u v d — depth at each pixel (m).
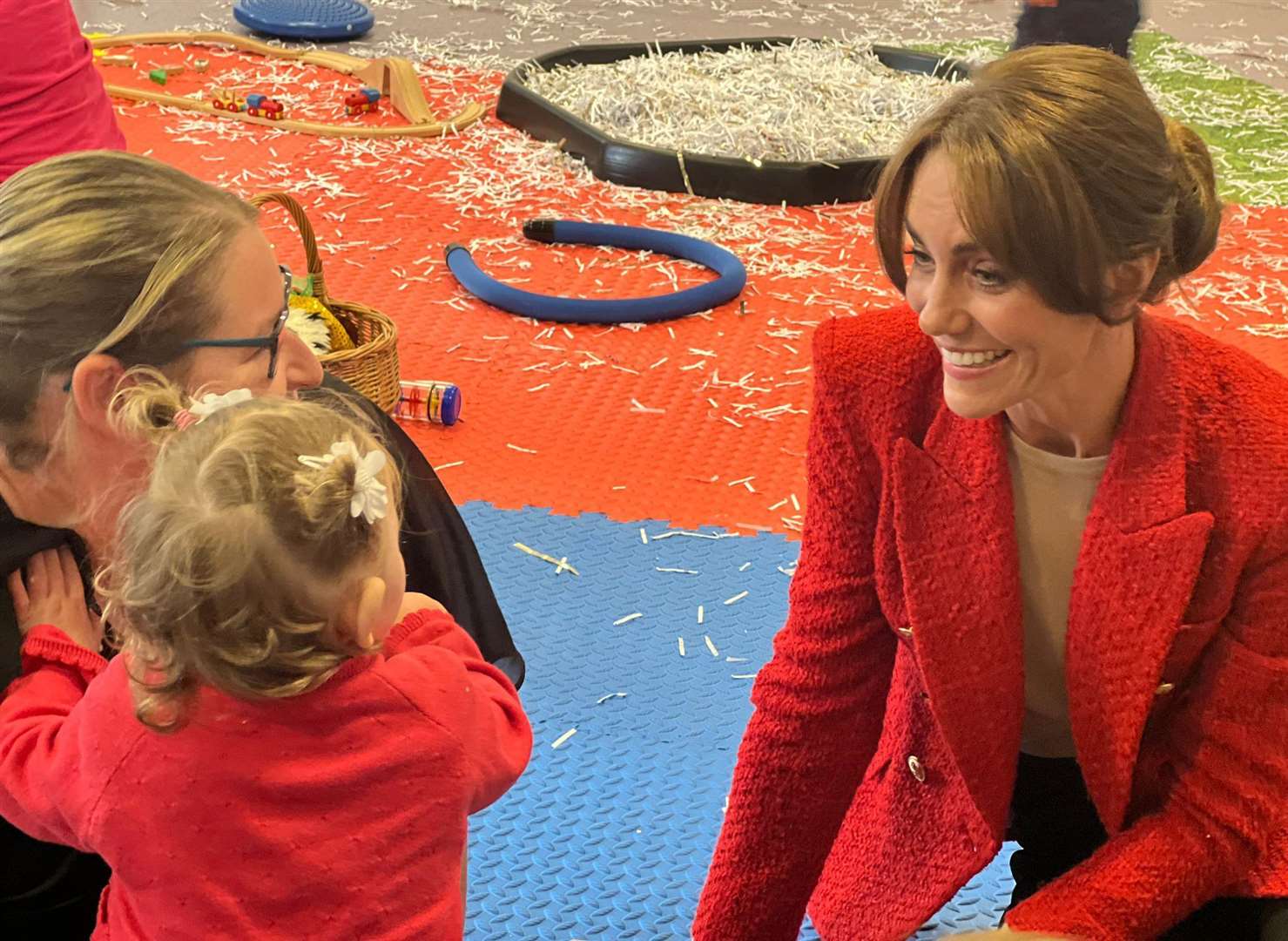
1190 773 1.25
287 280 1.21
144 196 1.06
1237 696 1.21
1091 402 1.16
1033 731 1.46
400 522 1.29
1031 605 1.30
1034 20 4.26
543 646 2.38
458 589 1.42
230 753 1.04
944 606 1.24
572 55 5.20
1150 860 1.24
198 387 1.09
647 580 2.56
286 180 4.25
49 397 1.05
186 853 1.04
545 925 1.86
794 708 1.39
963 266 1.04
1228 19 6.45
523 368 3.29
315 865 1.06
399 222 4.02
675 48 5.33
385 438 1.37
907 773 1.42
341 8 5.73
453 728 1.12
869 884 1.45
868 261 3.93
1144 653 1.18
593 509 2.76
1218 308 3.64
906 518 1.23
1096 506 1.18
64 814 1.05
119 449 1.07
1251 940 1.30
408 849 1.10
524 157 4.54
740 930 1.46
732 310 3.62
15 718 1.08
